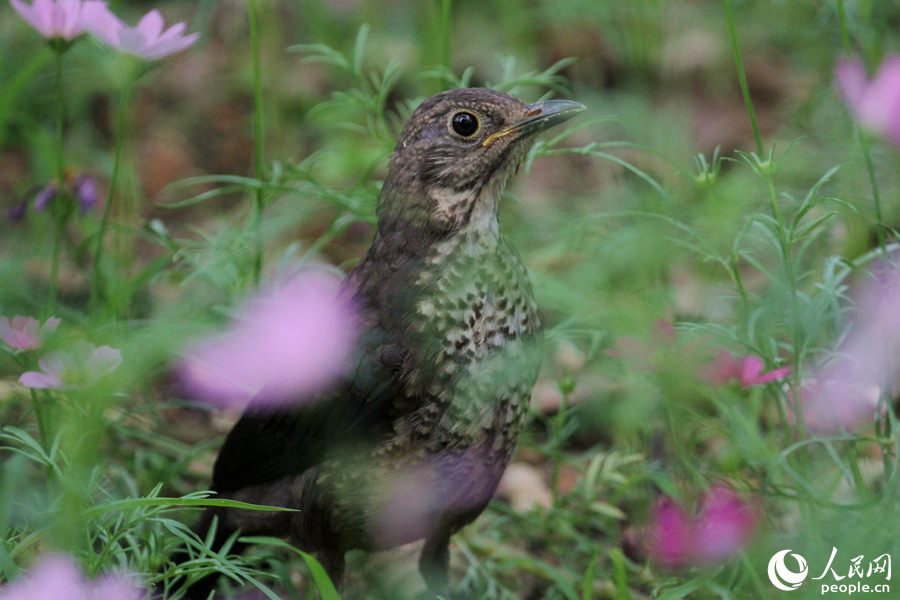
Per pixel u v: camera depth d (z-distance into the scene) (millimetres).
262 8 14969
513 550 8961
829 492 6941
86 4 8188
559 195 12008
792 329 6973
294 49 9250
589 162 12945
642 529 8539
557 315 10461
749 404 8648
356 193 9211
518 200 8742
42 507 7449
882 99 6883
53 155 11883
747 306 7109
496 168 7609
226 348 8703
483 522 9422
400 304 7340
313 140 13875
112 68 8320
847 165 8172
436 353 7238
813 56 12453
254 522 8148
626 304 7664
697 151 12656
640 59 11562
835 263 7141
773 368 7152
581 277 8477
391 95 14211
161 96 15047
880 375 7230
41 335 7387
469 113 7566
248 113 14797
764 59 14094
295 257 11961
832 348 7758
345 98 9359
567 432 9133
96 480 6906
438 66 10805
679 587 6586
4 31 14023
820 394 7301
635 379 7633
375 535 7738
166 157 14203
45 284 11109
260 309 8477
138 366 7984
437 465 7375
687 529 7570
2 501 7164
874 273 7645
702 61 13750
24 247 11633
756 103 13695
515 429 7523
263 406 7785
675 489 7645
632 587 8406
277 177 9609
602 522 9156
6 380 9414
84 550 7305
